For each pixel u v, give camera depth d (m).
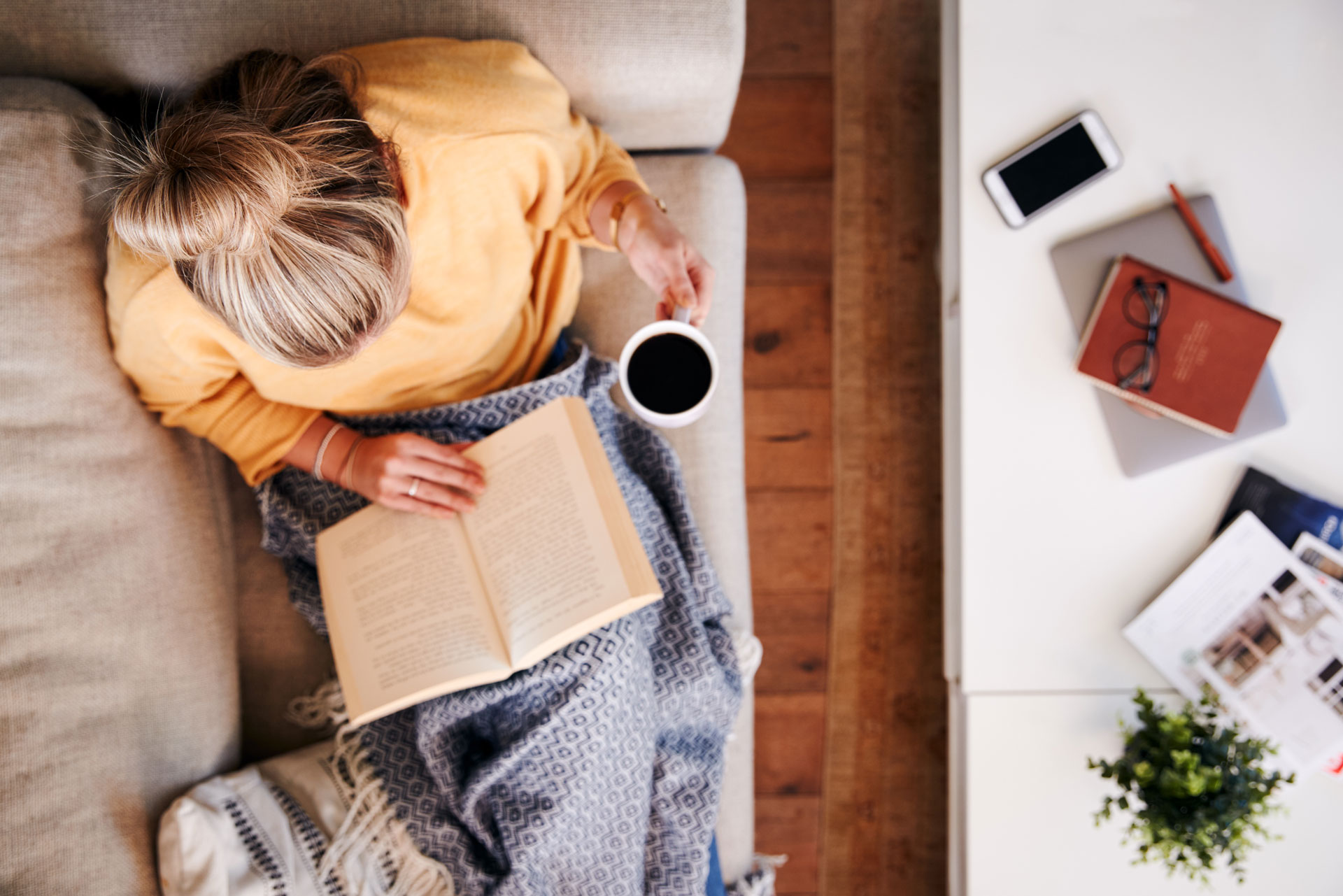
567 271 1.02
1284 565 0.90
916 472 1.48
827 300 1.49
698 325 0.94
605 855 0.97
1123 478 0.93
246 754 1.06
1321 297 0.91
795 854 1.48
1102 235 0.92
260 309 0.62
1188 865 0.88
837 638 1.48
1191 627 0.91
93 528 0.83
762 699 1.49
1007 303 0.93
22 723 0.76
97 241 0.85
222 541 1.00
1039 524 0.94
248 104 0.65
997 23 0.92
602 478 0.85
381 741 1.00
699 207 1.09
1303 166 0.91
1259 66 0.91
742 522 1.13
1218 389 0.89
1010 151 0.93
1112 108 0.92
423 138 0.78
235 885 0.85
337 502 0.96
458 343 0.93
